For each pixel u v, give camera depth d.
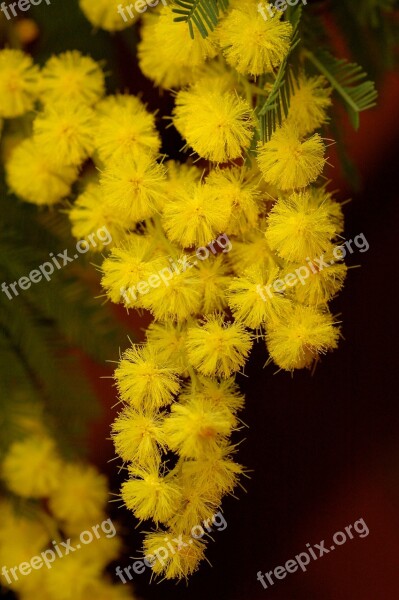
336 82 0.23
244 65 0.22
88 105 0.25
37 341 0.25
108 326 0.25
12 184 0.25
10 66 0.25
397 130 0.29
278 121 0.22
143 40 0.24
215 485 0.23
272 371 0.31
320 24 0.24
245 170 0.23
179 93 0.23
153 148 0.23
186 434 0.22
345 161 0.25
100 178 0.24
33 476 0.26
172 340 0.23
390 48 0.25
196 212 0.22
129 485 0.23
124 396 0.23
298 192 0.23
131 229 0.24
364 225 0.31
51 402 0.25
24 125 0.25
